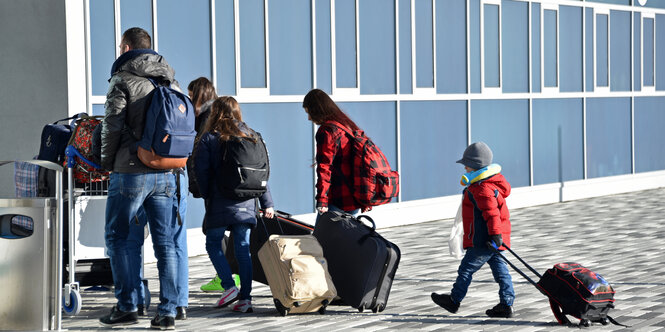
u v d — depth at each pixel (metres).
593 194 20.89
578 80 20.48
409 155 16.64
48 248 7.77
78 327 8.41
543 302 9.50
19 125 12.07
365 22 15.83
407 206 16.47
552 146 19.78
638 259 12.31
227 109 9.20
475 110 17.94
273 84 14.31
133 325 8.48
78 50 11.77
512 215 17.59
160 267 8.31
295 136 14.68
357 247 8.98
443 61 17.28
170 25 12.83
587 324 8.23
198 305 9.55
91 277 9.22
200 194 9.20
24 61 11.98
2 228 7.80
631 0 21.98
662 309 9.05
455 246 9.25
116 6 12.17
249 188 9.05
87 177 9.02
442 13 17.23
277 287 8.84
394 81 16.36
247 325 8.52
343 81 15.47
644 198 20.59
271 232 9.88
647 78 22.66
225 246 10.09
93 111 11.98
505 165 18.64
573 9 20.28
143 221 8.45
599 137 21.12
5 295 7.75
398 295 10.00
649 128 22.72
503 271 8.77
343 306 9.42
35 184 9.06
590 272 8.36
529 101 19.16
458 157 17.61
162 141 7.88
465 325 8.42
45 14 11.81
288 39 14.52
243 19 13.80
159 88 7.96
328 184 9.24
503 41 18.55
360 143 9.20
